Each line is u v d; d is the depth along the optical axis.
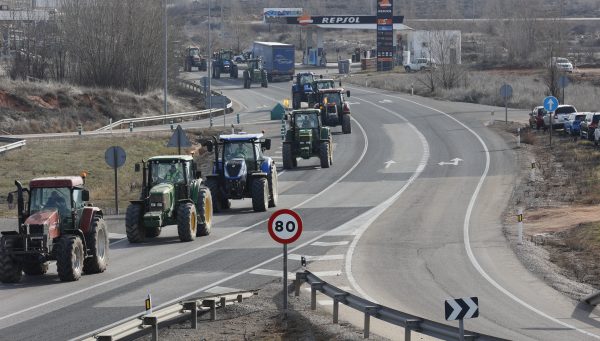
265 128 169.00
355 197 100.00
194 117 197.25
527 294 57.19
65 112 191.75
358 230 81.00
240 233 80.44
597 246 70.75
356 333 47.66
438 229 80.94
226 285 59.84
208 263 67.38
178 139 98.81
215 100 150.38
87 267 64.38
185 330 49.47
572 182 102.69
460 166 119.19
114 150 95.19
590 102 181.88
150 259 69.50
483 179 108.88
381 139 147.38
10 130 176.38
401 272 64.06
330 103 154.25
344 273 63.72
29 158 134.25
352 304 47.81
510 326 48.94
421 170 117.69
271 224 50.78
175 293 57.56
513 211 89.38
